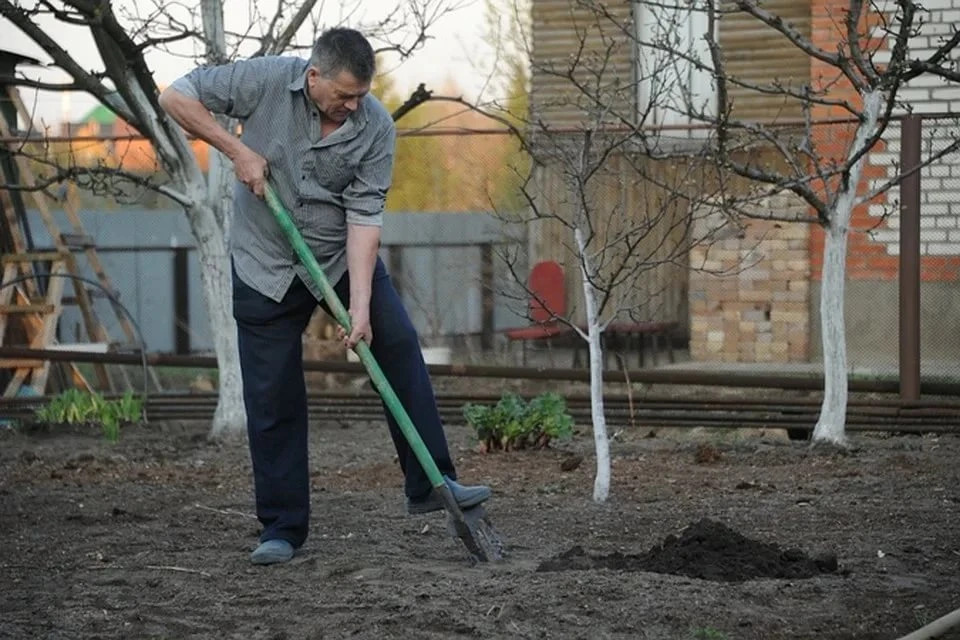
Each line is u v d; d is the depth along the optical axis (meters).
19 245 12.45
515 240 11.16
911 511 7.12
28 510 7.57
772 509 7.25
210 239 10.24
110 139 10.91
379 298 6.05
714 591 5.27
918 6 7.64
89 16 9.10
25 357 11.34
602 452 7.60
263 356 6.04
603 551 6.31
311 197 5.89
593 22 13.41
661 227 12.36
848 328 12.11
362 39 5.74
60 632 5.03
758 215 8.86
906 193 10.00
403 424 5.89
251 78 5.82
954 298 11.27
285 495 6.08
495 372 10.81
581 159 7.68
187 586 5.66
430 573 5.74
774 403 10.41
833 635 4.80
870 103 8.73
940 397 10.42
